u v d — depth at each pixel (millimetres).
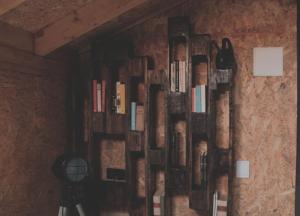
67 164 2549
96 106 2967
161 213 2820
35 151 2670
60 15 2543
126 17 2830
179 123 2957
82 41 3008
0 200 2305
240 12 2826
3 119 2334
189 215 2949
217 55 2658
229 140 2705
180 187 2789
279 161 2771
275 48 2760
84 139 3203
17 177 2471
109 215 3123
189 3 2910
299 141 2676
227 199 2707
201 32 2893
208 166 2705
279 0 2756
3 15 2227
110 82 2943
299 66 2672
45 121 2789
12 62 2387
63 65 3004
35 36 2643
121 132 2910
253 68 2799
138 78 3035
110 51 2928
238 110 2836
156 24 2990
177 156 2906
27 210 2576
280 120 2766
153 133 2975
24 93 2533
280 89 2764
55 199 2945
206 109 2727
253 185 2822
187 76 2752
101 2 2533
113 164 3135
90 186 3076
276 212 2781
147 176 2846
